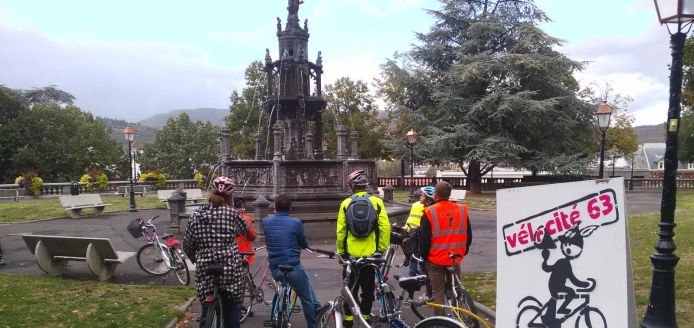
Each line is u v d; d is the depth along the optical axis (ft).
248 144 156.15
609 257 11.00
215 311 14.48
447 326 12.14
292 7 53.57
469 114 105.81
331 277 27.86
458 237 16.24
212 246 14.43
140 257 28.73
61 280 25.77
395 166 317.22
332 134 144.15
